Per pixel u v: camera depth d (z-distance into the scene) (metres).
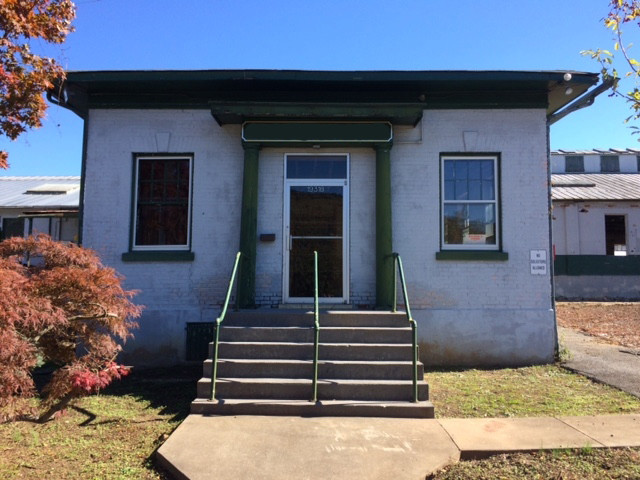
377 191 8.36
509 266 8.45
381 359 6.41
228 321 7.14
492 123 8.65
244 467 4.25
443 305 8.39
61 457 4.64
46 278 4.72
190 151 8.65
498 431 5.08
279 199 8.59
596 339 10.77
